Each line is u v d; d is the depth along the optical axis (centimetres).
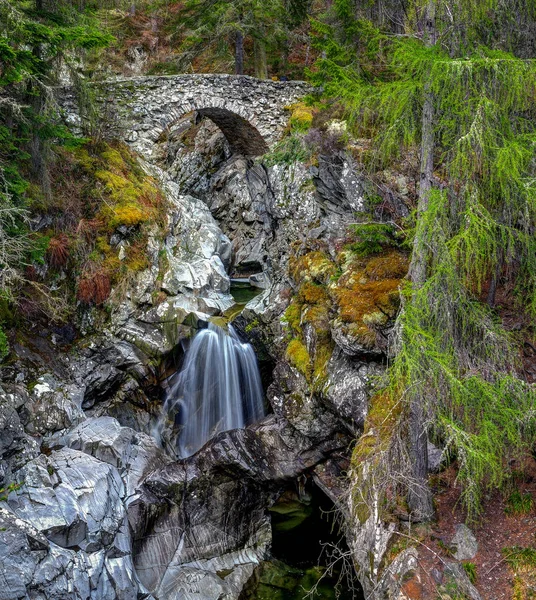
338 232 1102
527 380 750
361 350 891
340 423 998
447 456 712
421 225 589
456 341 631
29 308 1134
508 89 597
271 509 1063
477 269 629
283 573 928
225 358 1212
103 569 796
